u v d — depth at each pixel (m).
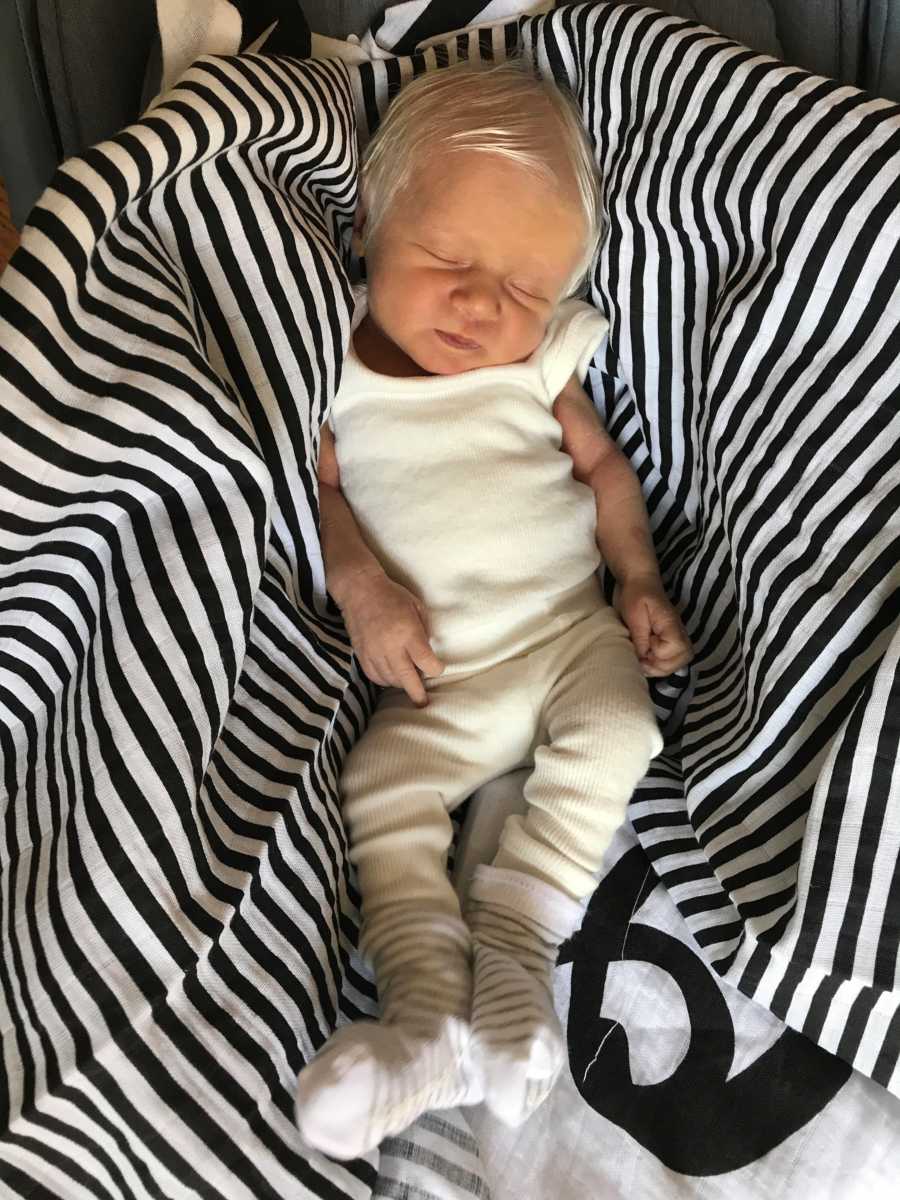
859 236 0.68
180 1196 0.59
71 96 0.83
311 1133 0.58
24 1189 0.57
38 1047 0.56
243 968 0.63
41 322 0.56
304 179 0.77
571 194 0.83
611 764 0.73
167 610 0.64
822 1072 0.68
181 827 0.62
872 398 0.69
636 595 0.85
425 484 0.84
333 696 0.77
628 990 0.72
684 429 0.87
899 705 0.62
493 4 0.87
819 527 0.70
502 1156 0.67
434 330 0.83
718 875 0.72
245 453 0.64
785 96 0.71
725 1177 0.66
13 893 0.60
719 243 0.77
